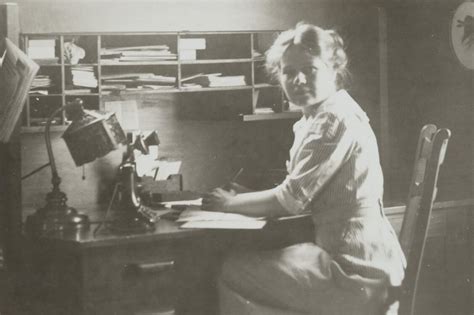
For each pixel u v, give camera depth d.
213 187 4.65
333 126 3.23
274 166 4.79
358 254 3.18
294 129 3.58
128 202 3.34
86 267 3.13
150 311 3.27
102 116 3.47
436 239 4.33
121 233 3.24
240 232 3.51
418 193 3.46
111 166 4.38
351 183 3.23
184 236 3.22
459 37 4.71
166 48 4.24
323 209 3.30
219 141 4.66
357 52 4.69
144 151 3.59
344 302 3.16
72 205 4.29
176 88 4.24
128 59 4.16
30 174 3.78
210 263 3.46
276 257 3.25
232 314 3.29
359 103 4.71
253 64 4.40
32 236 3.40
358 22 4.69
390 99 5.07
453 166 4.80
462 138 4.74
